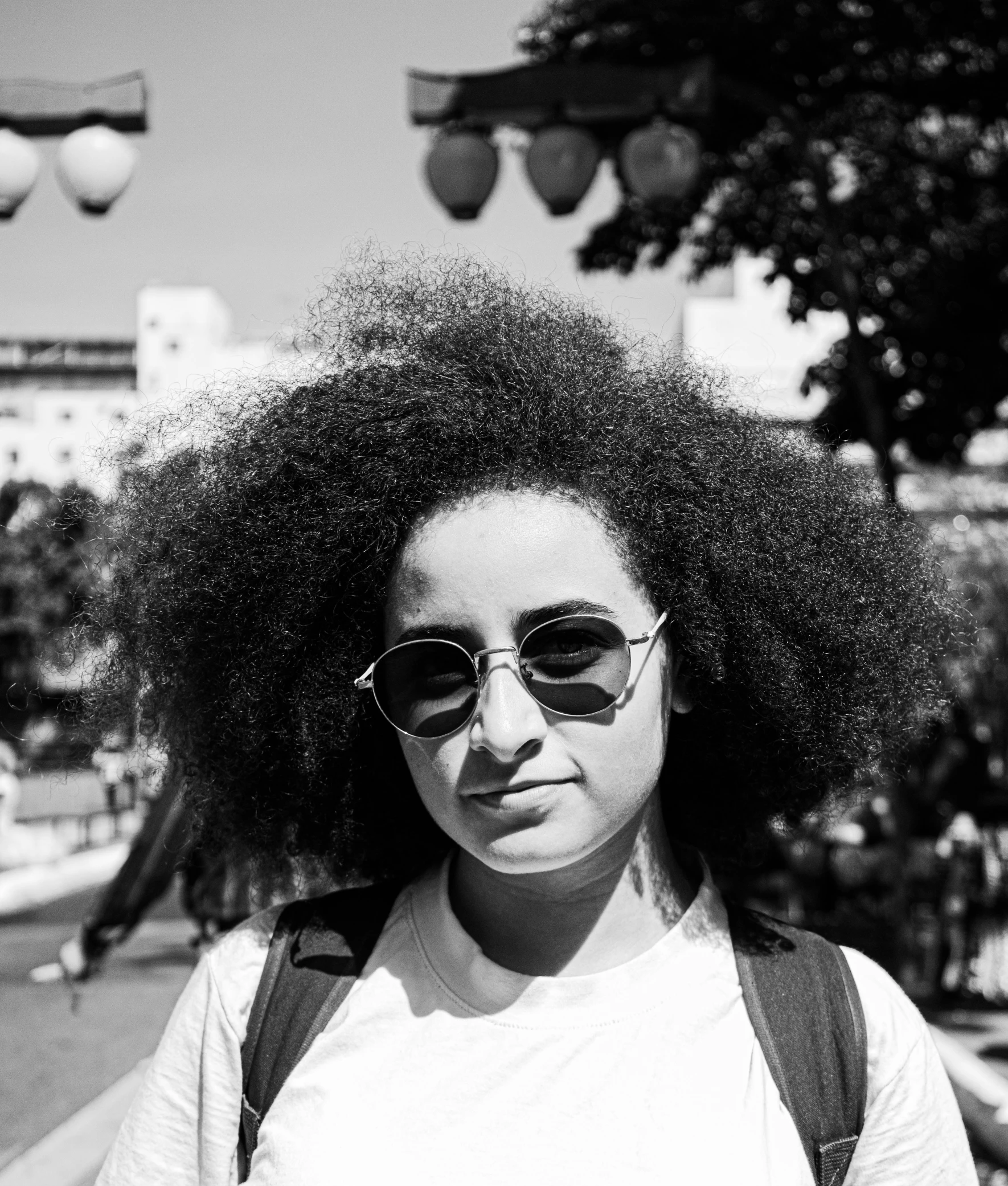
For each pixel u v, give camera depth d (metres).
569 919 1.67
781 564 1.88
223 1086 1.71
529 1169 1.53
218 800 2.07
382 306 1.95
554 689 1.59
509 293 1.96
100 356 63.62
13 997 9.05
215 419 2.00
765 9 9.04
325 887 2.20
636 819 1.70
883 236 10.95
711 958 1.69
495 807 1.58
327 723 1.91
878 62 9.34
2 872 15.55
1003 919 8.02
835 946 1.75
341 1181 1.53
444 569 1.62
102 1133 5.55
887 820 9.05
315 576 1.85
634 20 9.38
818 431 2.16
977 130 10.01
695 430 1.87
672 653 1.81
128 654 2.03
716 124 9.88
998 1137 4.68
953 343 10.94
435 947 1.69
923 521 2.48
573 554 1.62
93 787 26.28
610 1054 1.59
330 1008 1.69
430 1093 1.59
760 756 1.99
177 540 1.95
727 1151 1.53
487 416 1.71
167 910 13.30
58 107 6.48
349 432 1.82
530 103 6.86
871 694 1.96
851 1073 1.63
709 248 11.54
